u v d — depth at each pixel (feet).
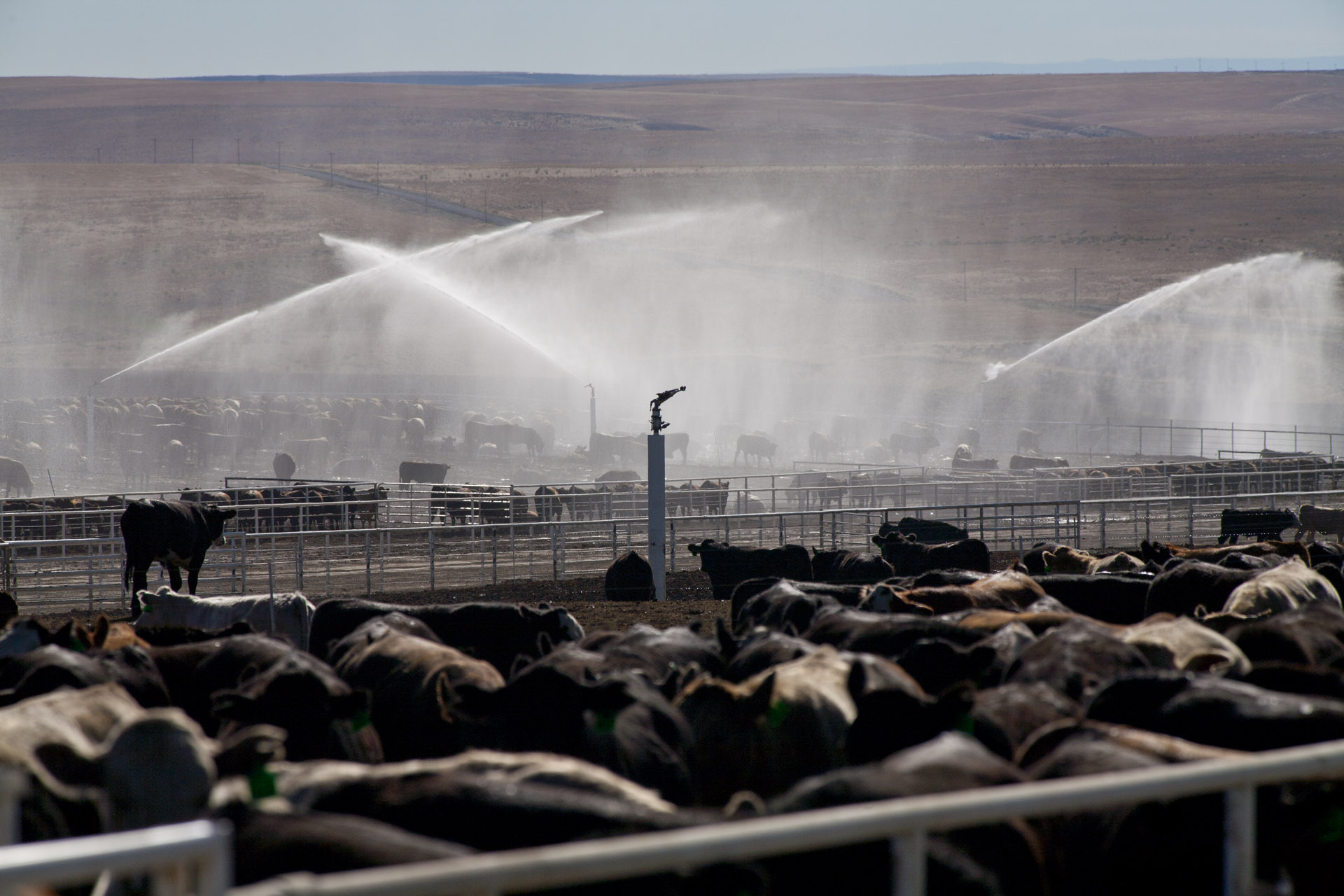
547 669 72.69
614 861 30.96
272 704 72.49
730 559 203.62
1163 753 55.16
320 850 42.60
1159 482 337.31
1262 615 117.50
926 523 234.58
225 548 255.70
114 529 271.28
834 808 47.21
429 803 49.21
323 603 127.24
